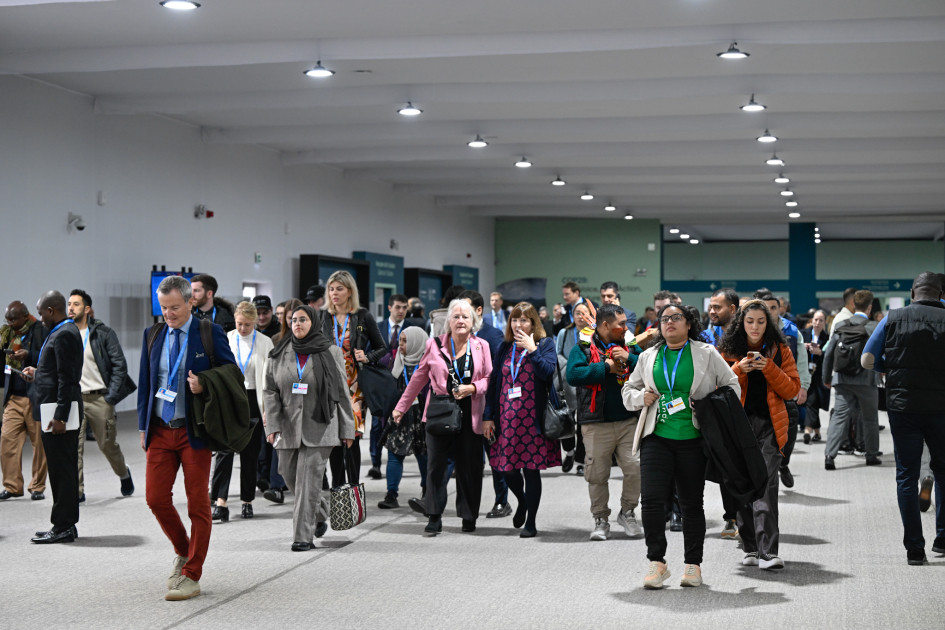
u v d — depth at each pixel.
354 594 5.61
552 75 12.86
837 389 10.81
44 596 5.58
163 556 6.61
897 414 6.23
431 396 7.36
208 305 8.55
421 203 27.14
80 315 8.59
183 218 16.66
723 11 10.04
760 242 33.81
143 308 15.66
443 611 5.23
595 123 16.41
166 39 11.27
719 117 16.02
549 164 21.08
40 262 13.38
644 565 6.32
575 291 10.88
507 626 4.95
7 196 12.79
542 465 7.12
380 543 7.05
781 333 6.19
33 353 8.77
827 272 33.44
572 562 6.41
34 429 8.70
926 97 14.19
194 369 5.54
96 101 14.42
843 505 8.53
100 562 6.44
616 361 6.91
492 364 7.44
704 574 6.05
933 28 10.23
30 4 9.55
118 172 14.98
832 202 27.33
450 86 13.70
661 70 12.55
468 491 7.43
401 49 11.14
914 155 19.22
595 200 27.44
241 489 8.02
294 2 9.79
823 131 17.08
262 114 16.06
